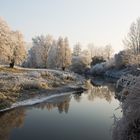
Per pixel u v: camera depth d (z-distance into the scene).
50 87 39.16
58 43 85.75
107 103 29.89
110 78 77.88
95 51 146.12
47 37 87.69
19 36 66.25
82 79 62.31
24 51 67.56
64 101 30.59
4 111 23.14
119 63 79.69
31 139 16.08
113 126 7.75
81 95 36.66
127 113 7.00
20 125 19.14
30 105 26.64
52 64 85.25
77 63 105.00
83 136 16.81
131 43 55.47
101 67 97.69
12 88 30.19
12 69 55.84
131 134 6.93
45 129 18.30
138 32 55.00
